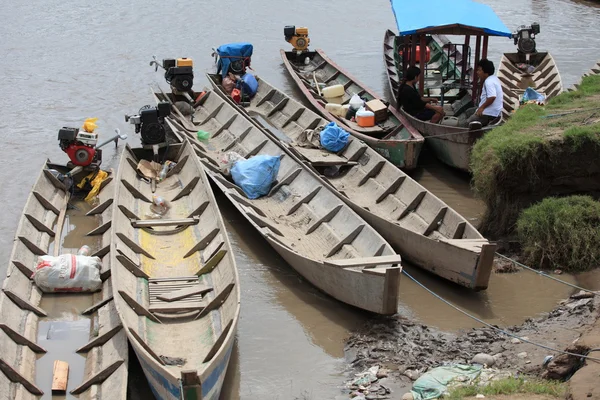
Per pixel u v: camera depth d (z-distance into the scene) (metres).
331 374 9.20
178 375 8.27
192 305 9.90
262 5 30.06
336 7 30.14
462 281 10.70
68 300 10.40
